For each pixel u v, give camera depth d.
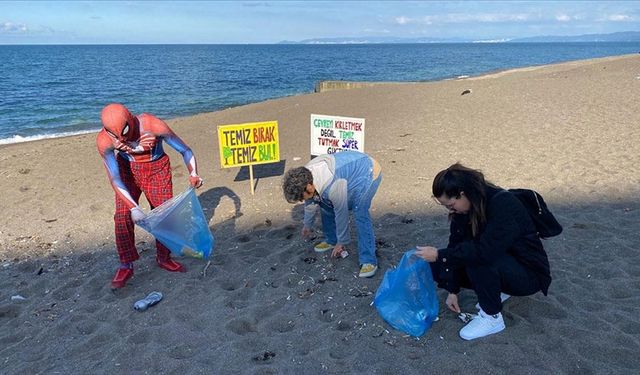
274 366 3.21
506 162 7.61
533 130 9.45
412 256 3.49
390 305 3.54
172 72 48.03
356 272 4.43
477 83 17.50
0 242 5.78
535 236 3.22
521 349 3.19
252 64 65.81
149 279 4.64
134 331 3.78
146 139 4.18
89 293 4.49
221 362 3.30
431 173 7.29
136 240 5.61
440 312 3.72
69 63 67.31
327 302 3.99
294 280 4.38
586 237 4.80
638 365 2.97
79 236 5.87
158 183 4.49
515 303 3.69
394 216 5.69
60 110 22.14
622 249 4.47
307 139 10.38
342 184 3.82
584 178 6.59
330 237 4.76
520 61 71.00
